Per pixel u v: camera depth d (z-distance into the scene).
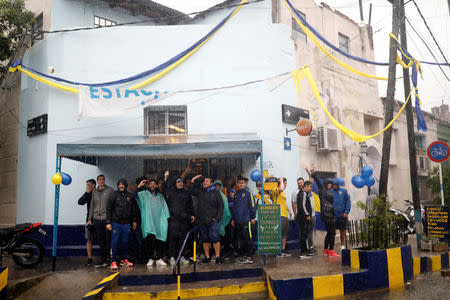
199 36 11.36
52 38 11.23
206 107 11.02
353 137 10.78
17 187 11.94
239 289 6.86
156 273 7.20
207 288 6.69
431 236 9.69
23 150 11.83
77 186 10.46
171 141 9.04
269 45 11.45
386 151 9.70
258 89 11.16
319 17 14.40
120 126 10.77
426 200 19.91
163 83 11.11
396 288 6.84
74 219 10.32
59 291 6.71
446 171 18.25
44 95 11.04
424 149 19.89
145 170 10.78
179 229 8.35
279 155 11.02
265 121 11.05
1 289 6.14
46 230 9.95
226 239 9.24
